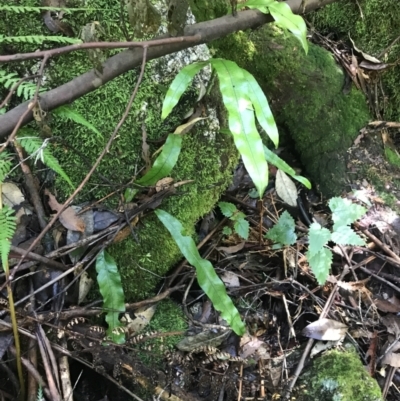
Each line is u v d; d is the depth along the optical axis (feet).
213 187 3.23
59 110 2.46
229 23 2.62
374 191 3.73
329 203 3.24
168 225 2.87
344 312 3.17
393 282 3.34
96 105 2.82
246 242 3.39
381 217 3.59
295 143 3.97
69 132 2.80
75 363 2.76
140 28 2.27
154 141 2.99
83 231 2.76
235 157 3.35
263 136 3.82
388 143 4.09
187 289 3.03
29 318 2.43
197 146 3.12
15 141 2.41
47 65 2.75
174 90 2.52
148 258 3.00
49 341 2.46
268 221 3.54
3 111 2.47
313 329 3.00
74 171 2.84
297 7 2.96
